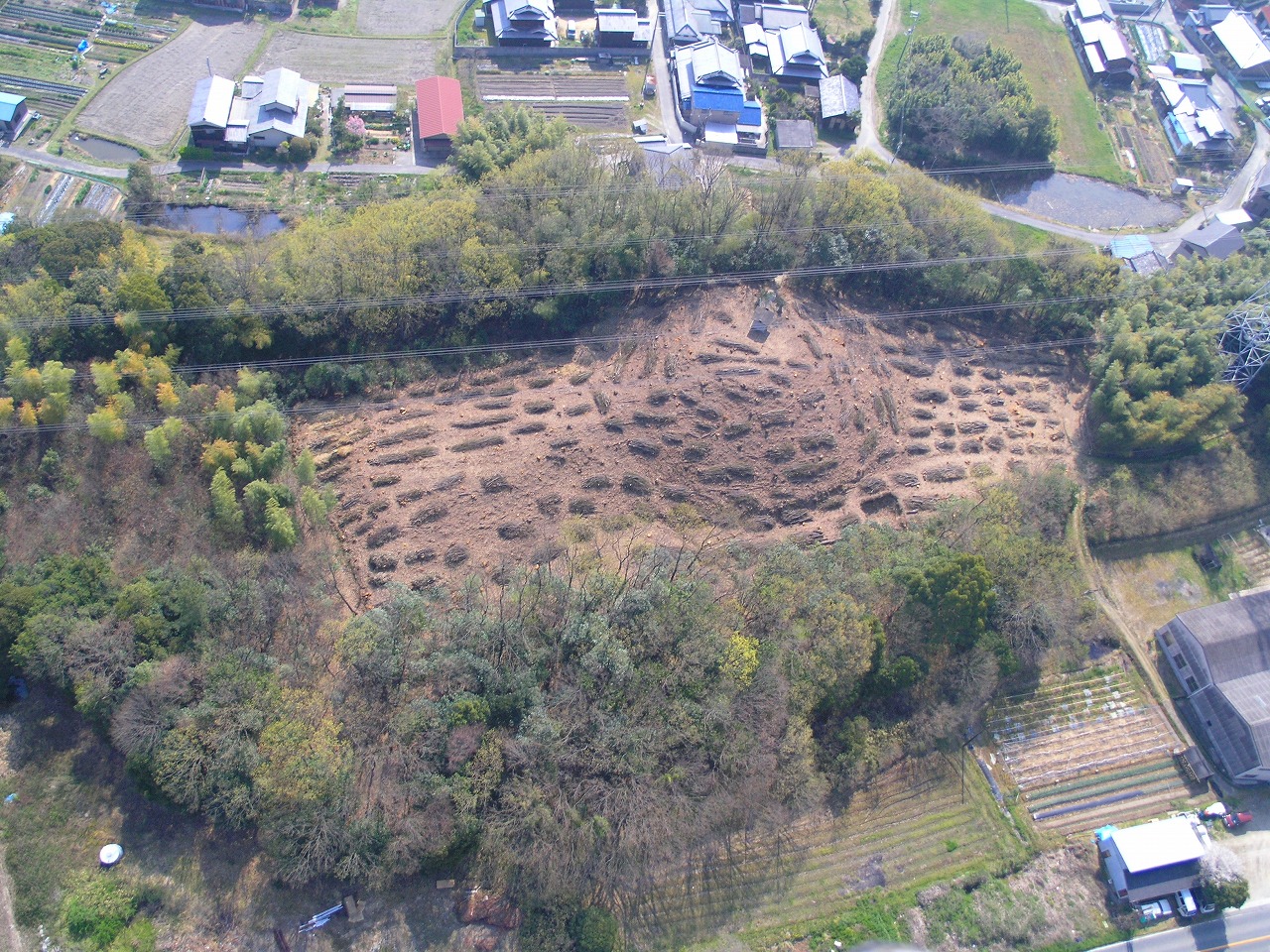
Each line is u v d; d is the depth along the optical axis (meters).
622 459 79.06
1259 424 92.31
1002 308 98.19
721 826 64.25
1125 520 85.31
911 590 68.38
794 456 81.00
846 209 93.75
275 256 82.88
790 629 65.88
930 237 96.25
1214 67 143.62
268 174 110.88
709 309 89.88
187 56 123.31
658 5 140.38
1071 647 77.88
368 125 117.81
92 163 109.25
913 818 68.31
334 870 55.62
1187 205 124.56
